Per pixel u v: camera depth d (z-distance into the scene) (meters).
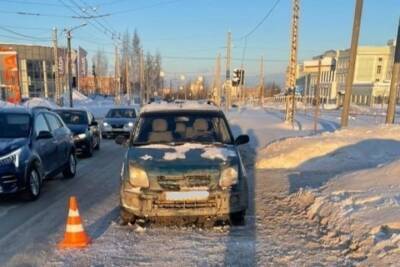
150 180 5.09
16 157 6.54
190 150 5.61
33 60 65.38
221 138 6.20
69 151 9.02
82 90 75.50
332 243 4.66
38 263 4.25
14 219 5.82
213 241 4.82
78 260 4.31
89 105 47.53
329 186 6.80
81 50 74.31
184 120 6.43
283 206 6.38
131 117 19.28
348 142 11.45
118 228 5.34
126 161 5.40
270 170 9.70
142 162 5.22
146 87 72.62
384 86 65.44
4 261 4.32
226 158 5.35
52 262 4.27
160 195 5.05
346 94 14.59
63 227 5.46
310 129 19.91
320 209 5.77
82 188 7.98
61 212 6.19
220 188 5.10
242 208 5.24
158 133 6.24
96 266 4.15
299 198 6.69
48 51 66.88
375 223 4.62
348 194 5.96
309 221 5.56
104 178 9.06
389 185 6.03
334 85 75.50
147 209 5.07
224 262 4.22
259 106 61.38
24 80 63.97
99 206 6.54
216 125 6.39
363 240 4.39
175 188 5.05
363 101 69.19
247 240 4.84
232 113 37.84
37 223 5.64
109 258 4.35
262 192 7.38
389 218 4.64
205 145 5.90
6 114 7.57
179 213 5.06
